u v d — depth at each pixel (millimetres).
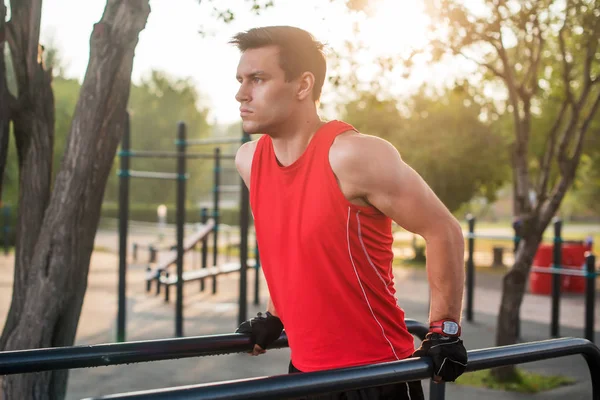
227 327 8289
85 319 8531
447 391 5656
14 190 23469
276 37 1687
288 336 1861
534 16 5680
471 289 9359
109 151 2936
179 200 7871
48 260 2881
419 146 16312
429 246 1669
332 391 1452
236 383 1337
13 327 2922
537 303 11062
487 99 13828
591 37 5543
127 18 2898
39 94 2984
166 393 1252
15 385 2828
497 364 1813
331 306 1727
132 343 1771
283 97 1693
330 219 1656
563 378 6051
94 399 1176
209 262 16641
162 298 10539
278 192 1759
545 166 6180
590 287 7203
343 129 1663
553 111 13820
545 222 6113
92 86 2885
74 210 2887
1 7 2795
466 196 16844
